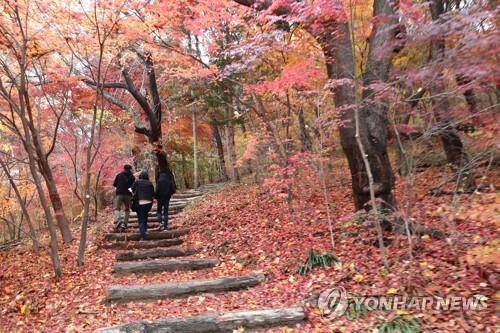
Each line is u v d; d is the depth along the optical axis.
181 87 15.45
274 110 9.23
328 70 6.32
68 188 14.41
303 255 6.15
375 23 5.53
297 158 6.81
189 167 24.23
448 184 7.54
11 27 6.75
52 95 9.06
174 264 6.80
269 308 4.84
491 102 6.20
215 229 9.12
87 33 7.38
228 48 8.34
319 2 5.05
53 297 5.89
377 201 5.76
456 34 3.78
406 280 4.56
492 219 4.30
